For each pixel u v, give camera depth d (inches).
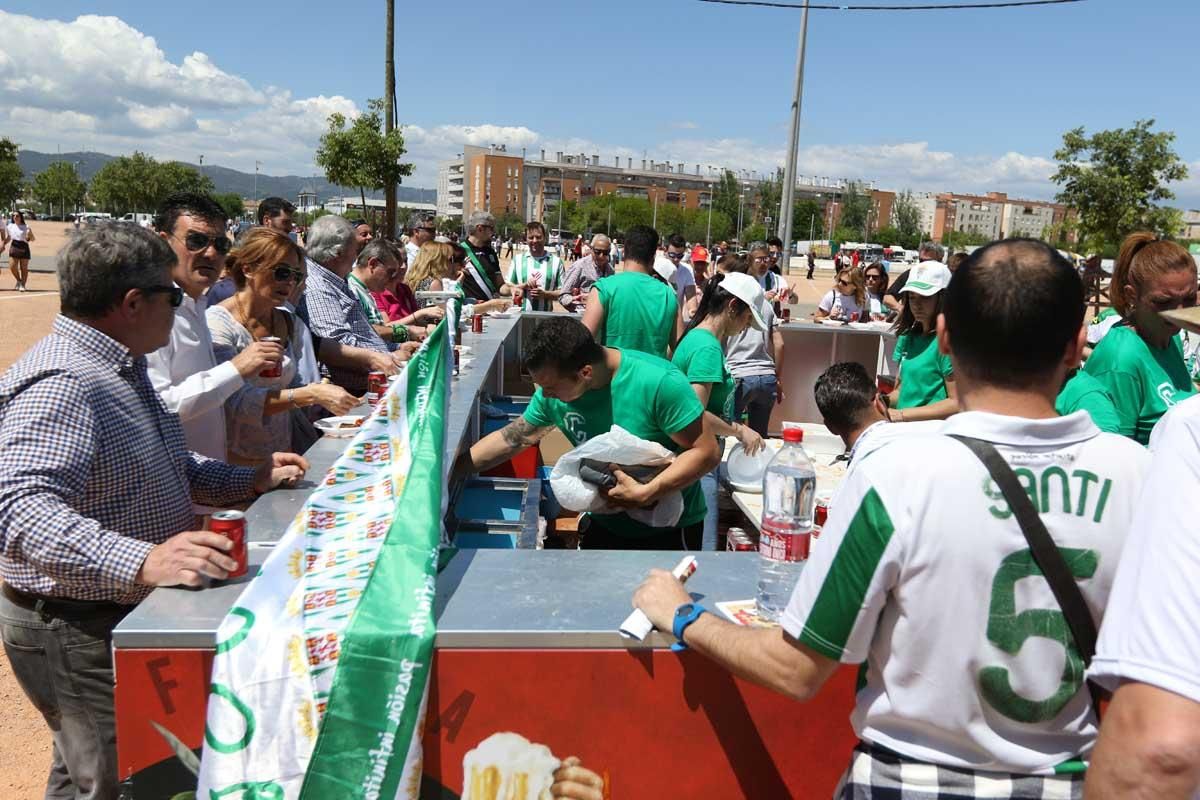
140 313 81.6
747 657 55.7
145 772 62.9
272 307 137.9
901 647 50.6
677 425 119.1
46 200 4315.9
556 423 128.8
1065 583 48.8
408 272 318.3
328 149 728.3
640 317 223.8
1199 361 179.3
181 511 86.4
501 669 64.8
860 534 49.4
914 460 49.8
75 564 67.9
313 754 60.1
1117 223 865.5
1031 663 49.3
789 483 93.4
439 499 73.9
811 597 51.1
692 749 67.3
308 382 154.8
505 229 4544.8
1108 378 127.2
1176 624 37.4
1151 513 41.0
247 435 128.3
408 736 61.7
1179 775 36.0
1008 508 48.8
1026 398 52.3
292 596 64.4
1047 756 50.7
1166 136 852.0
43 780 121.6
